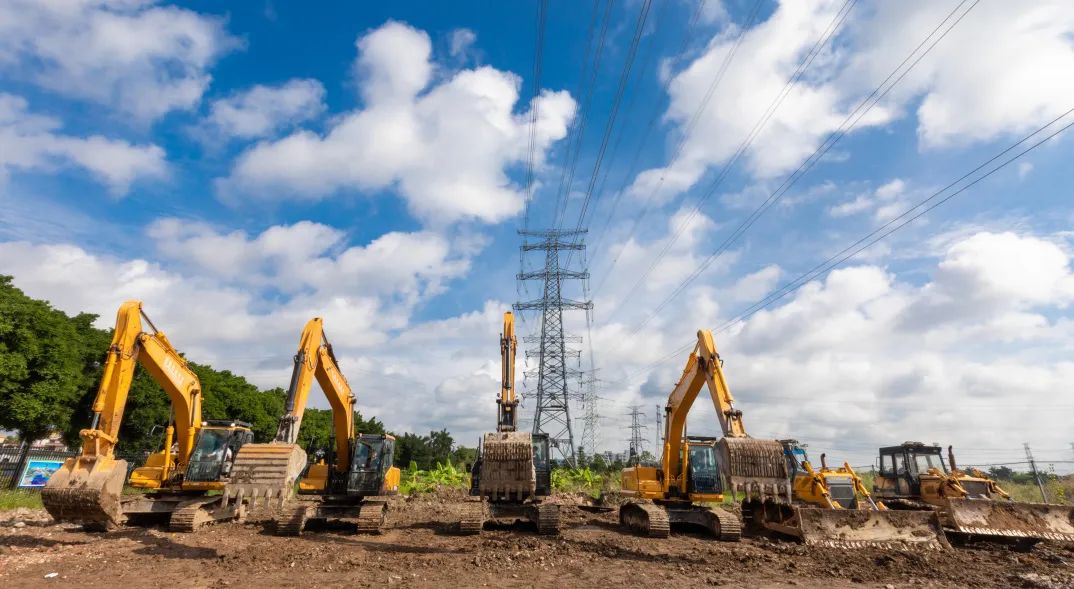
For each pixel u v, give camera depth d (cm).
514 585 919
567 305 5194
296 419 1377
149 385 2914
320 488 1725
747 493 1352
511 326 1747
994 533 1374
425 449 8144
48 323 2284
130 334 1318
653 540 1427
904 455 1952
